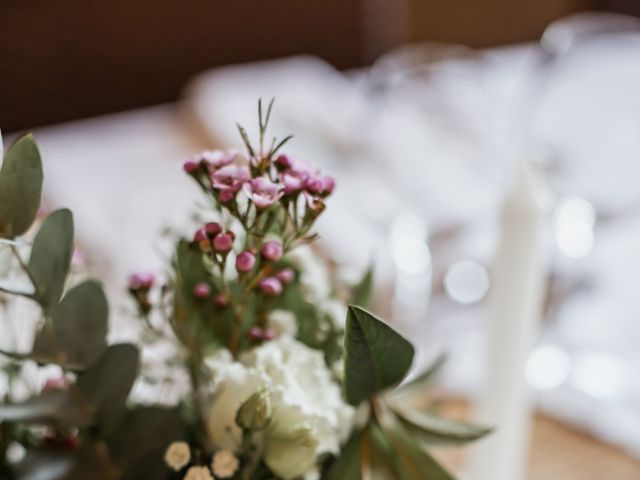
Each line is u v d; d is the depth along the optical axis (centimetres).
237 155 38
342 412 41
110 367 40
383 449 41
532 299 49
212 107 111
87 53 153
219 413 38
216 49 162
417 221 85
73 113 155
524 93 105
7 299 44
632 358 75
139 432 41
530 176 49
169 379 44
